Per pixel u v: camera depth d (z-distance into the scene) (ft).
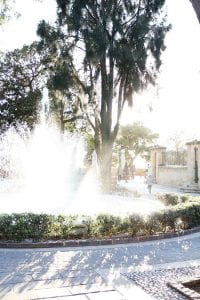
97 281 18.67
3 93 109.09
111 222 29.48
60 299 16.07
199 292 17.70
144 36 74.84
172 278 19.34
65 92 77.41
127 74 75.97
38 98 107.86
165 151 98.94
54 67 79.97
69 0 73.26
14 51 109.09
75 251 25.36
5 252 24.84
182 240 29.86
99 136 80.07
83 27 72.69
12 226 27.32
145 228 30.58
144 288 17.72
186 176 85.35
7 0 65.05
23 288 17.42
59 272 20.20
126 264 22.21
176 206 34.47
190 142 83.05
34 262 22.27
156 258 23.80
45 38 76.07
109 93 77.20
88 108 82.79
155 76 78.84
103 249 26.12
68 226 28.71
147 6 75.05
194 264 22.30
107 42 70.79
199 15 16.99
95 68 78.38
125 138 128.06
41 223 27.94
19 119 107.96
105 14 73.36
